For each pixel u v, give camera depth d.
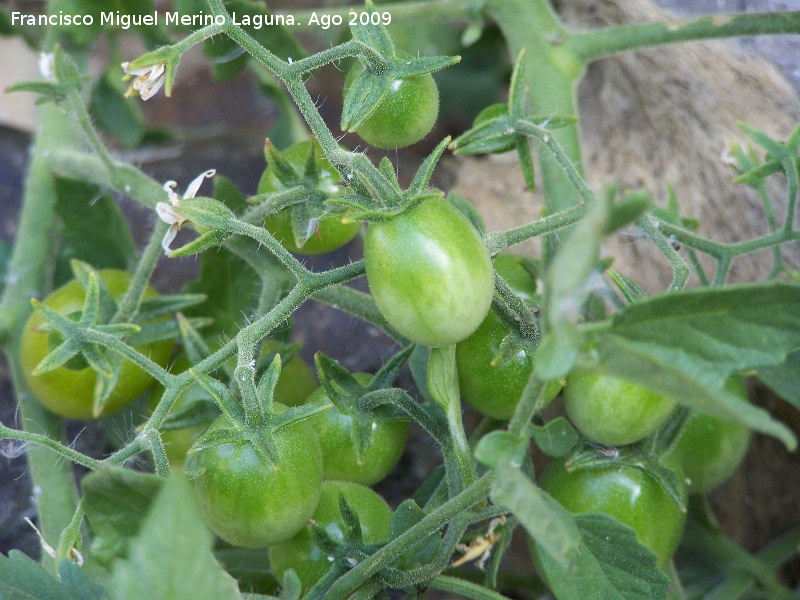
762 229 0.39
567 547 0.23
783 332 0.23
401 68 0.28
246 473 0.28
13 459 0.40
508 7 0.36
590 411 0.29
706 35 0.34
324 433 0.31
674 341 0.23
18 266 0.36
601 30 0.36
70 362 0.30
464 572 0.36
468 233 0.27
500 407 0.30
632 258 0.40
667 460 0.31
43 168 0.37
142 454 0.37
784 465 0.39
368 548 0.29
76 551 0.28
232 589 0.24
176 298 0.33
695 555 0.37
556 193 0.36
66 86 0.32
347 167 0.27
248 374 0.28
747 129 0.32
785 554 0.37
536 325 0.29
